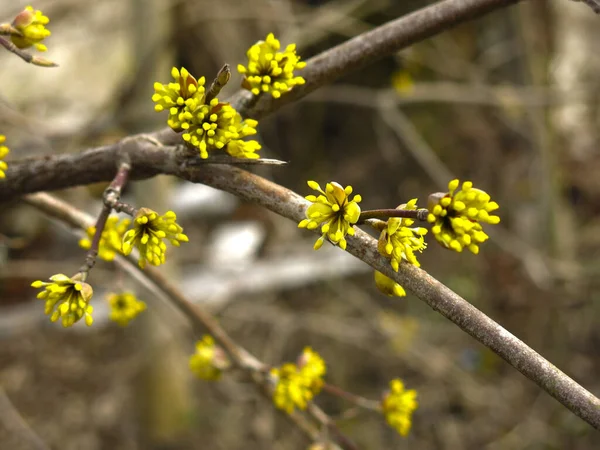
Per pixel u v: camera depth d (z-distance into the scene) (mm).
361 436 4020
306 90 1204
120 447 3803
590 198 5547
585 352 4539
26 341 4125
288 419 1615
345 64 1205
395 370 4391
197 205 4676
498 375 4516
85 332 4180
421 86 4477
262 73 942
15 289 4141
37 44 1021
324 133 5402
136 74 3424
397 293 889
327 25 3965
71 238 4230
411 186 5336
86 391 3980
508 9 4492
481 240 751
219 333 1613
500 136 5406
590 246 5230
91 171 1130
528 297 4562
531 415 4148
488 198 750
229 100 1195
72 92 4488
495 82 4859
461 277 4773
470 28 5105
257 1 4395
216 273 4340
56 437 3752
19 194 1212
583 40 6145
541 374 780
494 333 802
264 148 5113
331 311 4594
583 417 759
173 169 1013
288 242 4770
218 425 3982
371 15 4977
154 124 3395
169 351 3764
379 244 827
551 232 4570
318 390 1472
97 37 4781
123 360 4043
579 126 5945
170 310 3387
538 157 4566
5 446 3611
